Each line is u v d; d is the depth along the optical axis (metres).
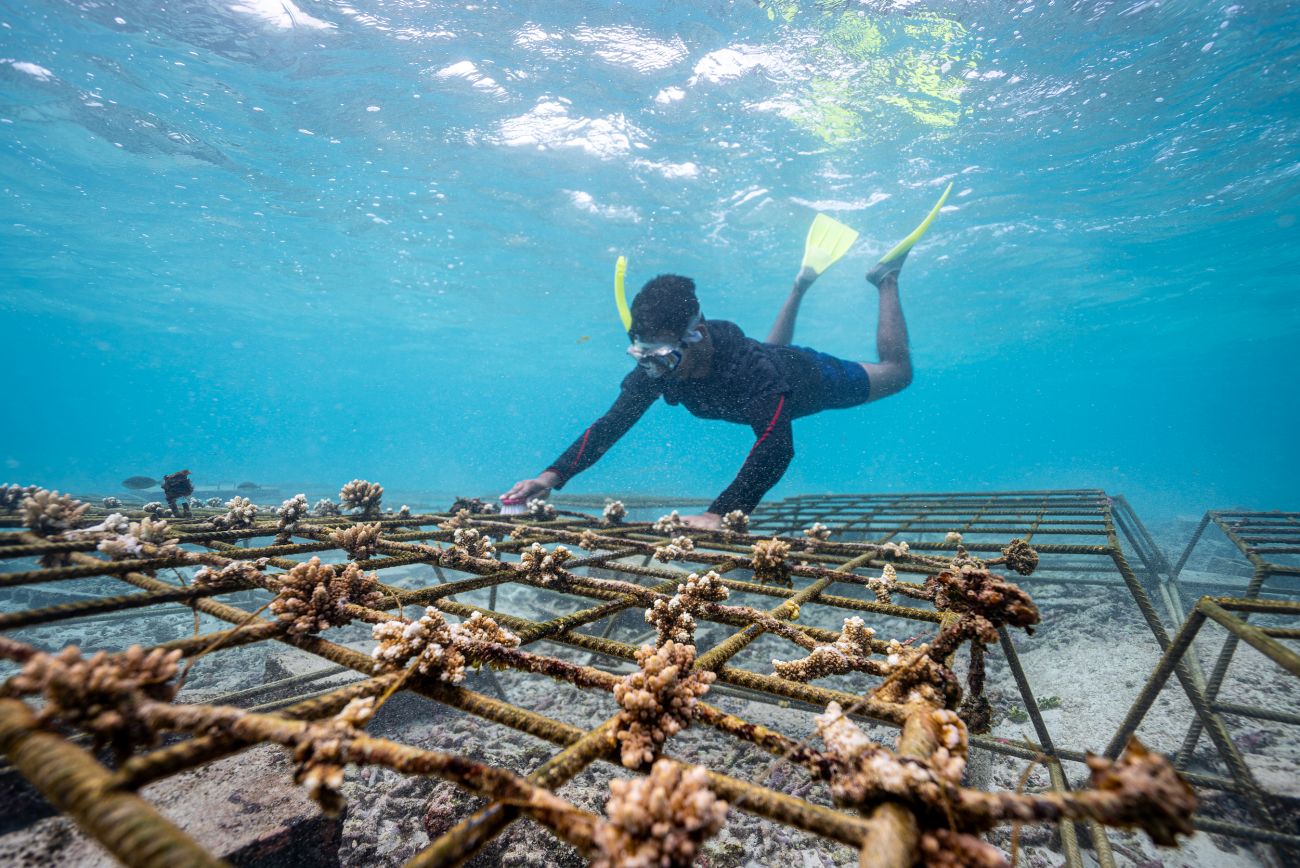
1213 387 67.81
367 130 13.03
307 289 26.55
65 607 1.22
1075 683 4.45
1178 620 5.43
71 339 47.50
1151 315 30.95
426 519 3.56
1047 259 21.05
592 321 32.06
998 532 3.65
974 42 9.77
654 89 11.32
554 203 16.81
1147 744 3.57
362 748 0.73
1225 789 2.67
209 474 50.72
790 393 4.33
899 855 0.64
